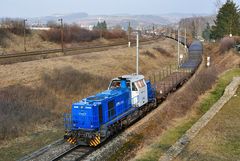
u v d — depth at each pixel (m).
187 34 162.12
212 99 31.02
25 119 22.19
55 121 23.45
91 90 32.22
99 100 18.31
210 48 83.88
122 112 20.84
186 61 55.12
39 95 27.06
